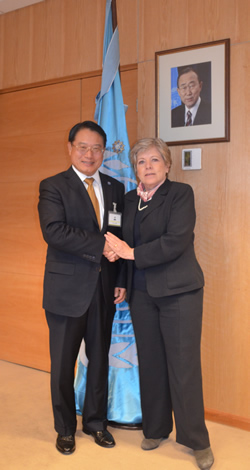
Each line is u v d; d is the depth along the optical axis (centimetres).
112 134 260
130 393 254
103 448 231
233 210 256
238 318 257
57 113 338
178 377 214
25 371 347
